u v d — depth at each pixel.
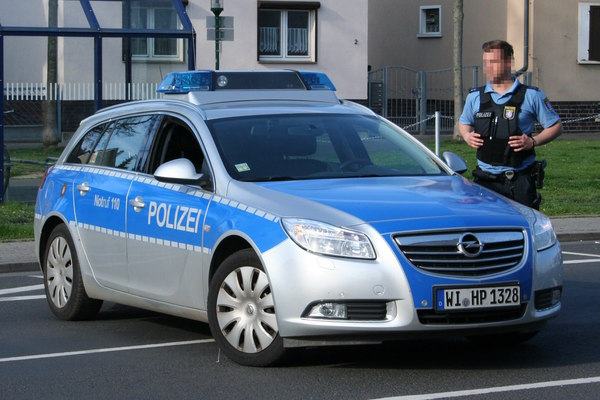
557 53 36.59
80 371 7.50
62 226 9.57
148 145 8.75
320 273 6.75
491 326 6.94
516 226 7.12
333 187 7.54
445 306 6.77
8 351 8.26
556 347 8.13
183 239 7.89
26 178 19.52
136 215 8.47
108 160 9.27
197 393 6.78
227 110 8.55
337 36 34.88
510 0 36.75
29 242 14.85
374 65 42.72
